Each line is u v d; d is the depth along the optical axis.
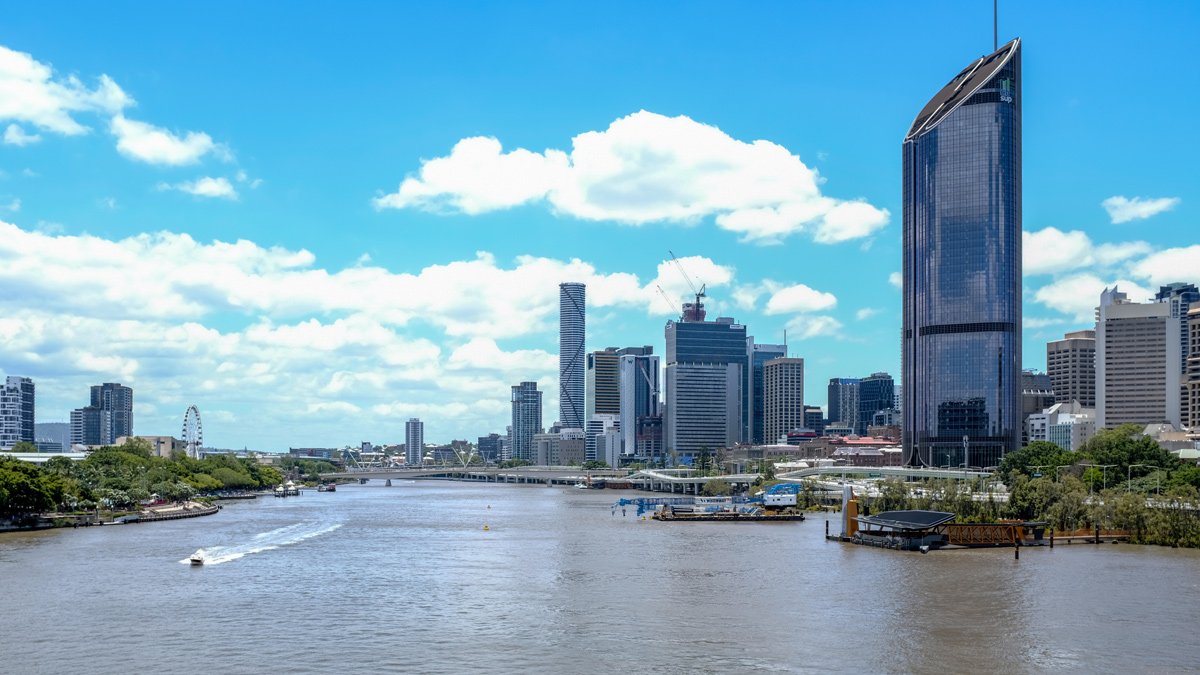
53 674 129.38
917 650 141.12
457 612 169.75
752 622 160.62
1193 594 185.38
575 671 130.38
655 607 174.25
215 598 183.88
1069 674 129.00
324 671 130.75
